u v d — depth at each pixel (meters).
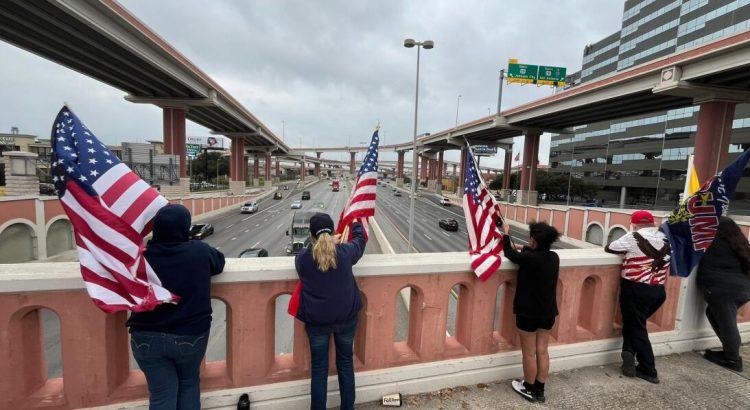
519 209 44.00
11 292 2.05
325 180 169.88
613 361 3.53
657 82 26.12
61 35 22.42
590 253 3.43
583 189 77.81
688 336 3.82
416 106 22.55
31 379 2.24
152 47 26.53
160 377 1.94
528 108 45.41
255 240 27.62
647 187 67.94
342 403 2.45
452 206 65.69
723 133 24.83
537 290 2.72
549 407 2.79
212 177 102.38
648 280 3.16
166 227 1.92
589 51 86.19
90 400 2.27
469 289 3.04
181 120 38.69
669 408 2.84
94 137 2.14
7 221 15.62
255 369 2.54
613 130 76.81
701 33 54.16
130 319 1.92
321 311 2.24
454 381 3.01
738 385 3.20
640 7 66.81
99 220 1.93
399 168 123.62
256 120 62.62
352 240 2.52
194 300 1.96
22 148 73.81
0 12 19.23
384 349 2.83
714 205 3.30
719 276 3.47
